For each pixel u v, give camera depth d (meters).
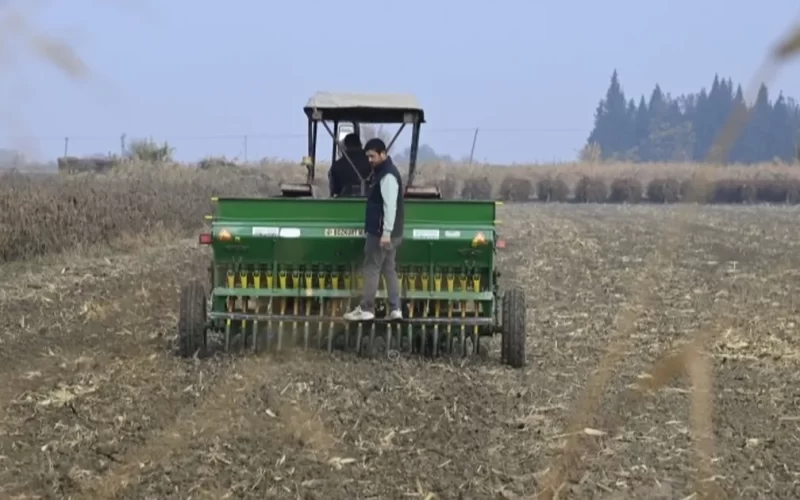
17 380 27.48
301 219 30.73
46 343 33.50
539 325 39.38
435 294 30.77
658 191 153.12
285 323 31.38
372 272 29.83
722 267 59.66
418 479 19.41
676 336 36.41
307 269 31.11
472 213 30.86
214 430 22.44
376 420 23.66
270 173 118.12
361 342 31.30
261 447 21.23
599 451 21.55
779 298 46.72
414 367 29.72
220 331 32.31
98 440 21.62
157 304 42.56
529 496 18.59
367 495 18.48
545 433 22.91
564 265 60.84
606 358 29.58
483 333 31.53
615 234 85.00
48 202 60.00
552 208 133.25
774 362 32.25
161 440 21.61
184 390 26.34
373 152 29.42
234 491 18.45
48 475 19.03
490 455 21.14
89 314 39.56
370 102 33.94
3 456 20.38
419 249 30.69
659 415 24.61
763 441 22.78
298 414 23.88
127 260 58.88
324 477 19.38
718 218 109.75
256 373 28.33
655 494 18.69
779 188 153.25
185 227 79.19
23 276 50.47
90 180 70.44
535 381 28.62
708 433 23.03
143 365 29.69
